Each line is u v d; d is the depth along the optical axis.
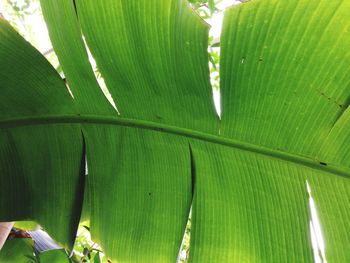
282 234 0.55
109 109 0.61
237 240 0.58
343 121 0.50
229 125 0.55
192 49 0.53
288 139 0.53
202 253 0.59
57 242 0.65
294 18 0.46
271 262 0.56
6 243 0.89
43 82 0.62
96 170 0.65
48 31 0.63
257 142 0.55
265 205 0.56
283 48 0.48
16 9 1.64
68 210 0.65
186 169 0.60
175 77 0.55
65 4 0.58
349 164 0.51
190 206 0.61
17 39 0.60
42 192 0.66
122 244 0.63
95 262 1.02
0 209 0.65
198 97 0.55
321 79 0.48
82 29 0.57
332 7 0.44
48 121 0.64
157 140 0.60
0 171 0.65
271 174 0.55
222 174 0.58
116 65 0.58
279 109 0.52
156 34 0.54
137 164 0.62
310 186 0.53
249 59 0.50
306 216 0.54
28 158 0.66
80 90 0.62
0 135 0.65
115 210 0.64
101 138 0.63
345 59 0.46
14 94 0.63
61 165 0.65
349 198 0.51
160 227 0.62
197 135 0.58
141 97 0.59
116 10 0.54
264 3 0.46
